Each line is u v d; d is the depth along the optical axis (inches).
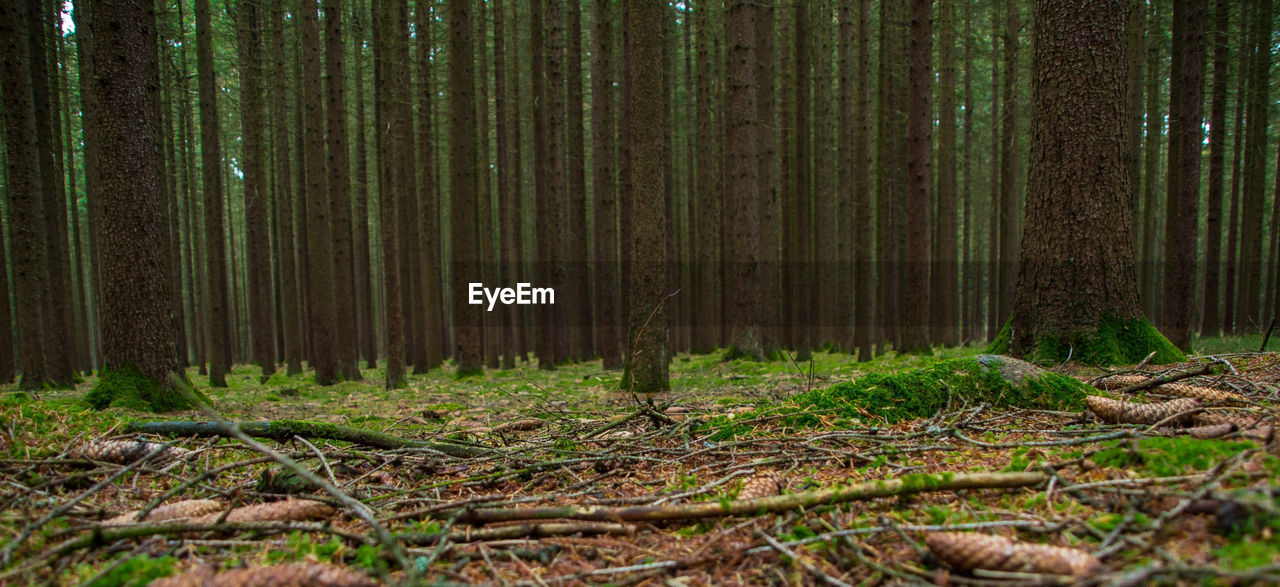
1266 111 548.4
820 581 73.2
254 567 75.1
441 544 83.3
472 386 471.2
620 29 712.4
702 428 152.0
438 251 778.2
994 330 801.6
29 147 426.0
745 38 473.7
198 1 508.7
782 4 607.8
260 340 700.0
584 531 89.3
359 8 657.0
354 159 885.2
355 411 305.9
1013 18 633.0
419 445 150.6
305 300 844.6
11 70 413.1
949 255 599.2
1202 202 912.9
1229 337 501.4
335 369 524.4
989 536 71.6
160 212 298.2
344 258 534.6
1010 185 654.5
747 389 325.7
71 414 158.9
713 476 115.3
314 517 99.3
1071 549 67.9
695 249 829.2
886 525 82.8
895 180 592.7
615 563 81.1
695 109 860.0
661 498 101.8
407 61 560.1
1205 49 534.3
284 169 617.9
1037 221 235.0
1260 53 538.0
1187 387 142.9
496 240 1008.9
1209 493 73.1
